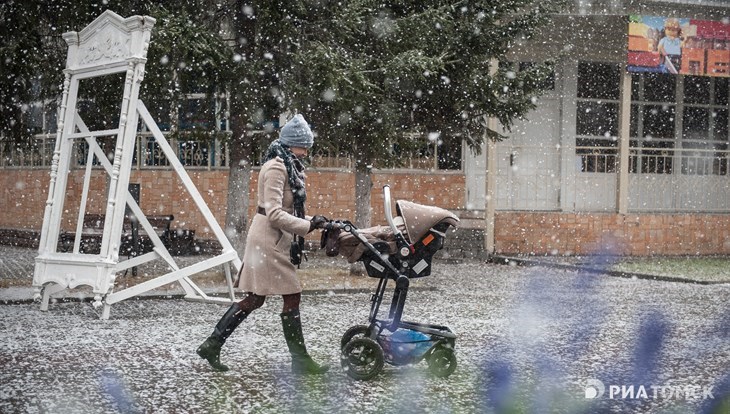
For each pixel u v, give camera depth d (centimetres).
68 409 552
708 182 2273
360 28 1337
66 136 1054
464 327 934
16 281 1298
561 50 2123
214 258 1028
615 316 1038
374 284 1345
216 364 677
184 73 1246
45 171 2345
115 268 970
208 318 974
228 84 1308
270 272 670
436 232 690
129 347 779
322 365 710
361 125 1378
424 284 1377
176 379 647
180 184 2134
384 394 611
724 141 2327
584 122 2188
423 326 690
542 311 1078
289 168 680
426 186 2088
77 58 1070
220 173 2114
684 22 1967
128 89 1005
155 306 1076
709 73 1988
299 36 1316
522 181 2147
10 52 1275
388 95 1394
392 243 696
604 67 2195
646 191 2216
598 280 1529
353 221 2089
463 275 1591
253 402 578
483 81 1499
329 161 2084
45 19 1335
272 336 847
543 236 2027
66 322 928
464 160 2103
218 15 1360
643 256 2047
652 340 857
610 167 2198
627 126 2064
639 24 1950
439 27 1397
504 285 1410
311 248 2027
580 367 716
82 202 1038
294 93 1284
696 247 2141
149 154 2162
